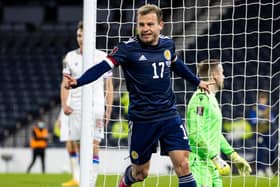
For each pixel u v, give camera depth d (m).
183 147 17.27
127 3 55.91
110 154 39.72
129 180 18.77
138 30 17.16
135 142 17.58
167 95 17.33
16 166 54.19
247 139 42.53
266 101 42.66
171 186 24.69
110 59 17.06
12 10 76.56
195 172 19.80
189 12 33.78
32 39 74.75
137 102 17.34
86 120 19.44
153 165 37.88
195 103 19.81
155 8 17.16
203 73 20.14
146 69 17.17
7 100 68.00
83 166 19.41
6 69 71.81
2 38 75.31
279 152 22.72
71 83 16.50
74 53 26.52
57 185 33.44
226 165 19.69
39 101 67.44
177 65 17.77
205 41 32.91
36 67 71.75
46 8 76.50
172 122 17.28
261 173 35.69
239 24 35.16
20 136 61.78
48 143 58.66
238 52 34.62
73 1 76.38
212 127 19.75
